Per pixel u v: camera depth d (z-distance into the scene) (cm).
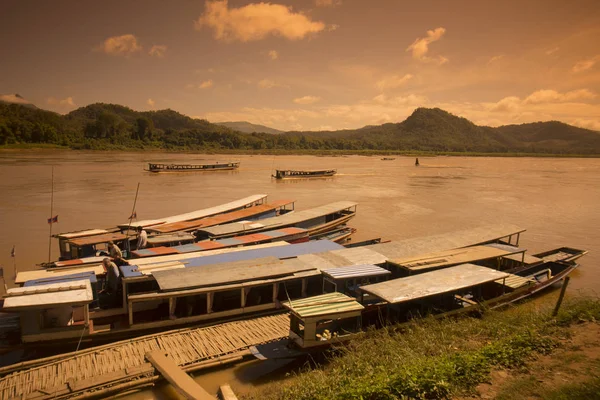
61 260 2369
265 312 1844
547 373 1060
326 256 2100
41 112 18325
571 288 2353
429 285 1697
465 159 17075
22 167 8231
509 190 6481
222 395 1248
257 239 2536
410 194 5800
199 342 1585
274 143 19188
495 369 1118
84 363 1439
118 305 1775
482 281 1759
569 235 3612
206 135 18288
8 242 3022
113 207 4356
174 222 3023
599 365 1068
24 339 1520
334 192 5831
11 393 1274
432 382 1027
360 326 1563
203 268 1859
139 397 1293
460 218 4225
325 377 1223
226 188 5988
